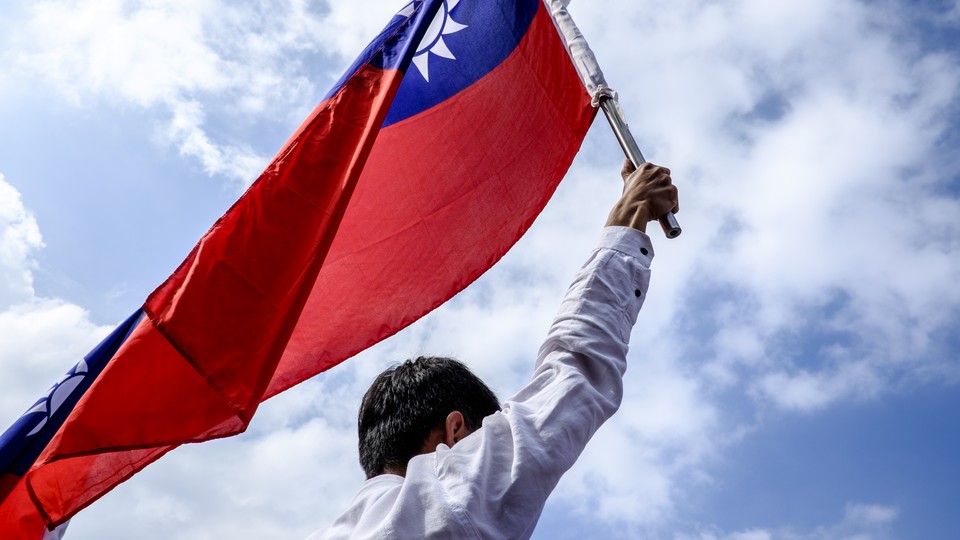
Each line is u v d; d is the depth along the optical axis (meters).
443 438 2.50
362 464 2.56
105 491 3.12
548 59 4.65
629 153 4.08
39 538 3.07
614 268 2.39
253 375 3.00
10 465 3.06
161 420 2.89
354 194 4.36
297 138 3.53
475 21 4.80
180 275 3.07
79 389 3.20
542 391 2.20
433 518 1.95
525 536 1.99
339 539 2.15
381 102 3.63
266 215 3.26
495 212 4.41
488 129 4.56
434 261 4.27
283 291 3.16
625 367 2.28
